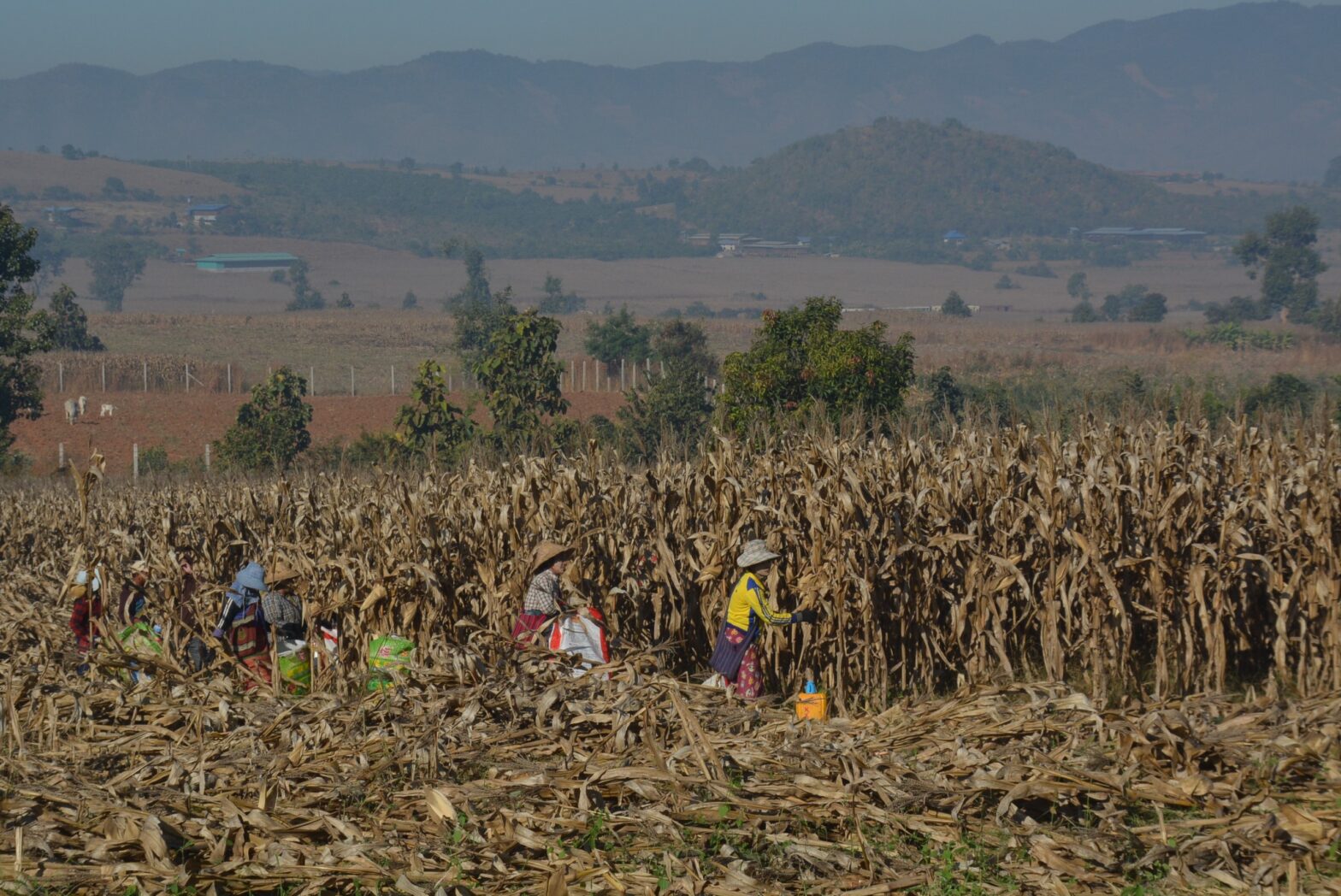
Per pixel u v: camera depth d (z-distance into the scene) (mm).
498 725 10375
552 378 56156
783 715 10922
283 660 14117
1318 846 8414
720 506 15172
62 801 9117
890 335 163250
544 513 15602
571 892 8023
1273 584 14148
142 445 76000
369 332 172875
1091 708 10188
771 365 35562
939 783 9172
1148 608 14281
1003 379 100750
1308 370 108562
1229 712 10883
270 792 9219
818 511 14266
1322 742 9703
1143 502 14805
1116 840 8562
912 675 15336
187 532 20797
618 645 13562
